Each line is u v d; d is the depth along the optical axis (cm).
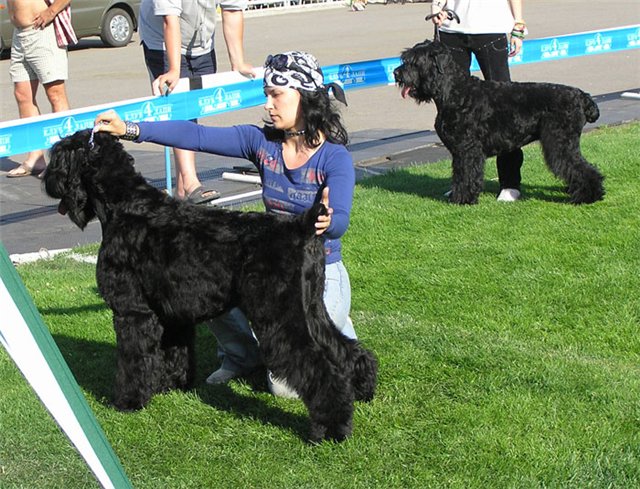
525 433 429
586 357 527
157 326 448
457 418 445
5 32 1900
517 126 812
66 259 734
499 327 570
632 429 432
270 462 411
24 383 491
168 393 481
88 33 2119
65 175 437
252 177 981
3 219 871
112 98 1493
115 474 309
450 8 877
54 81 1027
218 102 828
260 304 409
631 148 1020
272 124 458
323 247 420
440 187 905
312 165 445
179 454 420
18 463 417
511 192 850
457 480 391
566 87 815
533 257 685
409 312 596
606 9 2709
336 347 424
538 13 2677
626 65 1734
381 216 802
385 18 2759
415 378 492
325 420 420
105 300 448
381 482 393
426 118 1327
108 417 454
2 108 1449
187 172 872
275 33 2444
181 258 422
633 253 689
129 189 438
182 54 855
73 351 541
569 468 398
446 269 669
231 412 462
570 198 830
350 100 1489
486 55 869
